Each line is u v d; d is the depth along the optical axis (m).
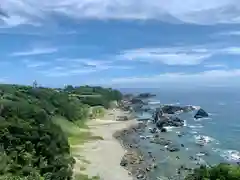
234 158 104.31
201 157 105.56
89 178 84.38
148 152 111.69
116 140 128.62
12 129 89.75
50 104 156.88
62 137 102.81
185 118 186.88
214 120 179.88
